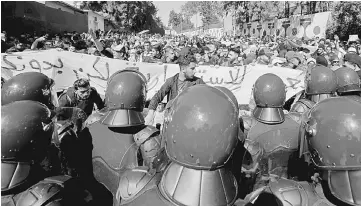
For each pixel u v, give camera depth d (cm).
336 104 156
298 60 726
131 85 237
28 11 1312
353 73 341
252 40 1930
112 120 231
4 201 145
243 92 621
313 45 1383
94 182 224
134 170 169
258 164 206
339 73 345
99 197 217
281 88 272
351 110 150
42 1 1449
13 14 1211
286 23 1923
